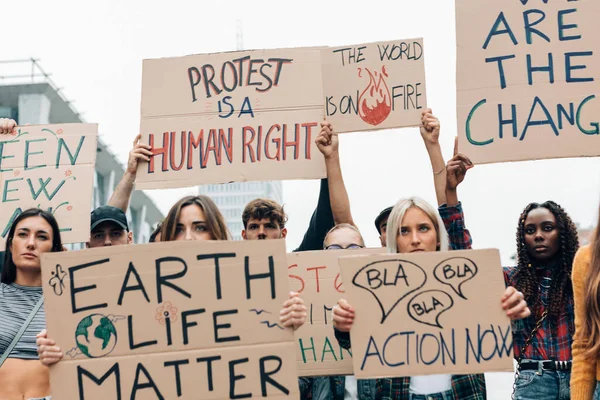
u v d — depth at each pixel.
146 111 5.11
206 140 5.04
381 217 5.28
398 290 3.72
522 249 4.77
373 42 5.14
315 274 4.56
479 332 3.65
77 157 5.00
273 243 3.72
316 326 4.49
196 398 3.61
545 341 4.44
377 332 3.68
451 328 3.67
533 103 4.55
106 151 25.84
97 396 3.63
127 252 3.75
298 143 5.01
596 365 3.65
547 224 4.68
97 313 3.71
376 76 5.11
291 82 5.09
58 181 4.95
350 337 3.72
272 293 3.68
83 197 4.90
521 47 4.61
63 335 3.70
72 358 3.67
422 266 3.74
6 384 4.03
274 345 3.64
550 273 4.67
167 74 5.15
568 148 4.47
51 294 3.73
